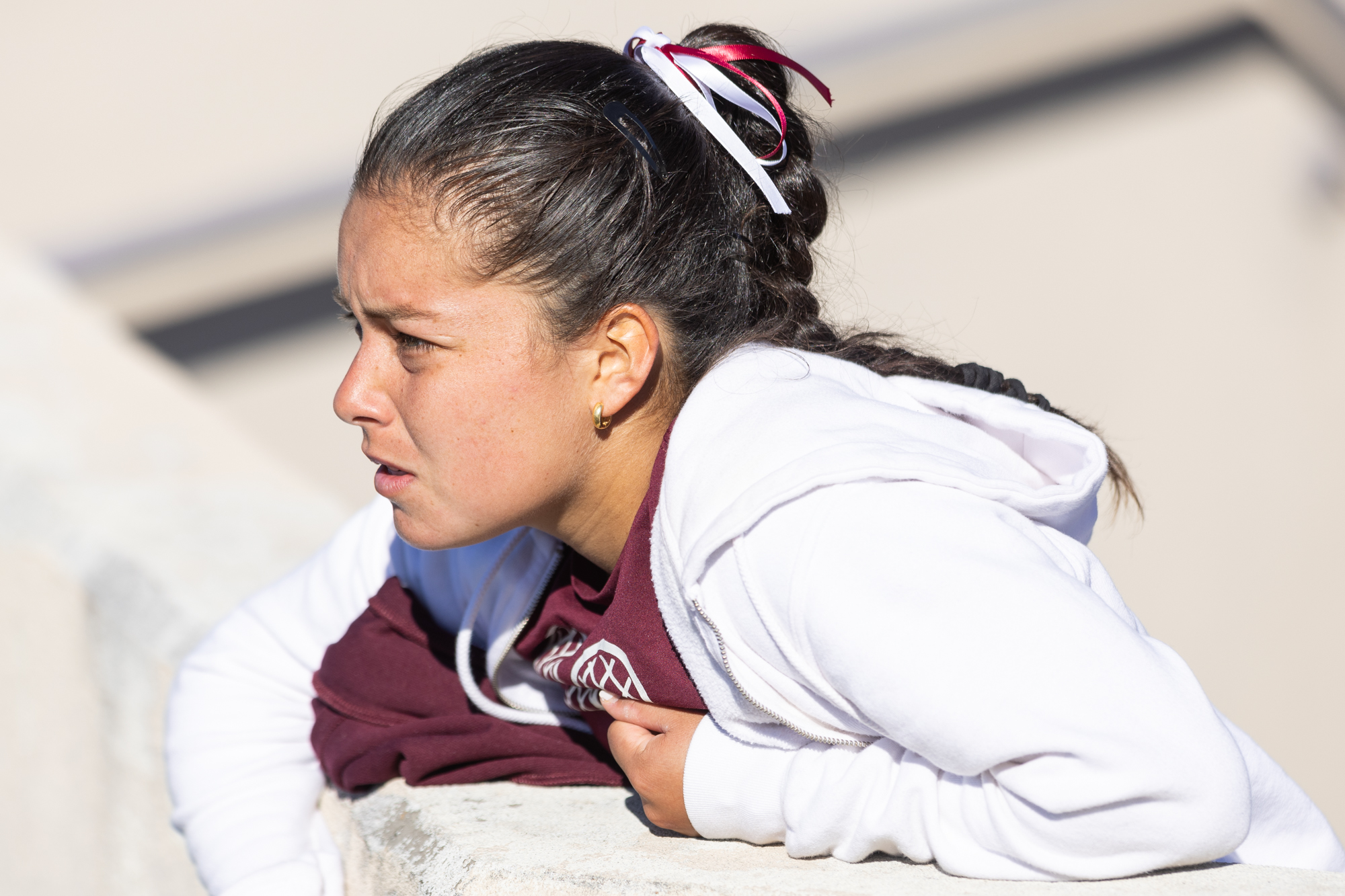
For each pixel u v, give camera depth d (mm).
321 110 22547
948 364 4598
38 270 13766
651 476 3963
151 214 21938
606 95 4031
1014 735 3189
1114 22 22734
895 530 3373
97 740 7613
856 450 3480
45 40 22672
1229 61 23078
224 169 22219
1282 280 22812
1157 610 21188
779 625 3518
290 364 21938
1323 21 22500
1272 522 21625
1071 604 3260
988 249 22672
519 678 4926
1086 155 22984
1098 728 3158
